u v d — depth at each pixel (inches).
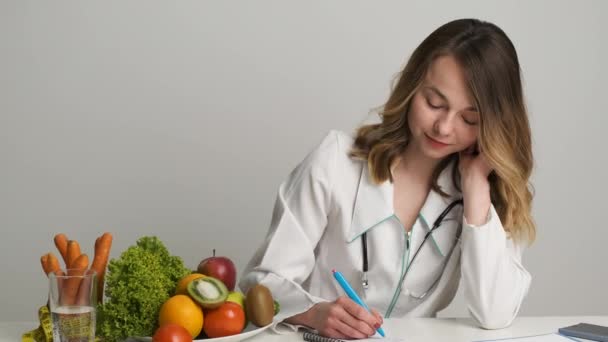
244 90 112.3
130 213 112.6
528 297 121.0
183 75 111.4
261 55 112.1
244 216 113.7
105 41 110.3
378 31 113.8
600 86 118.6
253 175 113.3
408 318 67.6
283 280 65.6
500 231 68.8
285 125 113.2
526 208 73.5
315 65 113.0
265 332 61.4
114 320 54.3
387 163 71.3
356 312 59.2
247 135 112.8
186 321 53.5
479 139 66.2
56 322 51.0
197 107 111.9
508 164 67.9
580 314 121.8
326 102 113.5
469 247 68.1
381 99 114.1
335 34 113.1
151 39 110.7
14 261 112.7
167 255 58.4
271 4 111.9
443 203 72.3
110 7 110.1
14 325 61.4
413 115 66.9
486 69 64.2
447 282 73.8
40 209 112.0
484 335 61.6
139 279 54.4
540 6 117.0
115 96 111.0
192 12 111.0
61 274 51.4
